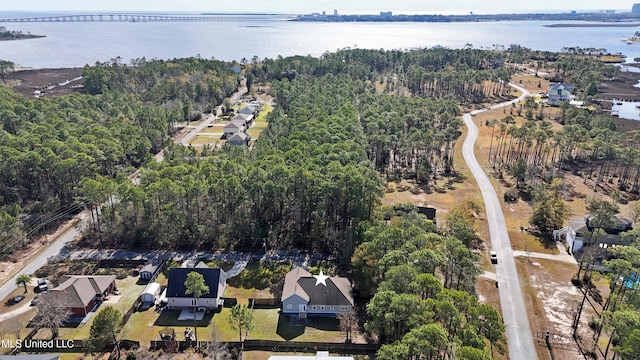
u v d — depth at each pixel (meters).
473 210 91.19
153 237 81.56
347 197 76.25
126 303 65.12
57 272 72.56
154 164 98.81
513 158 124.44
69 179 93.12
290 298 61.91
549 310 63.31
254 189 79.56
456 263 57.75
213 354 54.56
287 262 76.62
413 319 45.38
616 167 117.44
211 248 80.62
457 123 141.25
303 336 58.25
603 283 69.50
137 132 125.62
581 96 184.25
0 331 58.38
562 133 122.12
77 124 124.19
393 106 148.75
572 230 79.06
